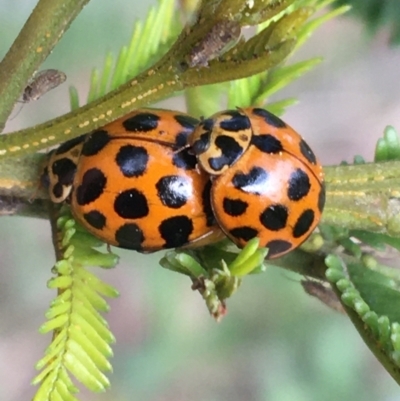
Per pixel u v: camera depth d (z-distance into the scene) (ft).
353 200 0.16
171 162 0.16
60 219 0.16
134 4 0.39
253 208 0.16
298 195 0.16
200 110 0.18
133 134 0.16
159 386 0.41
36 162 0.16
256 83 0.18
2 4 0.38
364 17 0.19
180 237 0.16
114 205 0.16
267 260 0.17
